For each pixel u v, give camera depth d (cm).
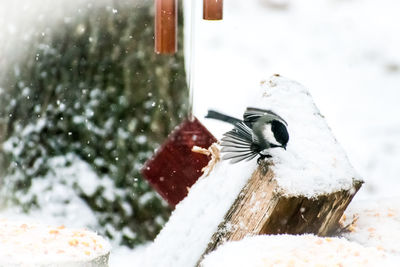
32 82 1141
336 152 665
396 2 2178
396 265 554
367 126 1700
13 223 696
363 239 690
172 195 842
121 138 1109
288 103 689
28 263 586
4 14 1177
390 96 1816
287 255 575
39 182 1101
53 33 1150
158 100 1126
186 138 840
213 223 652
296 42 2017
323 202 633
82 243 639
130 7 1141
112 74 1130
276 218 625
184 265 648
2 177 1123
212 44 1962
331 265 551
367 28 2089
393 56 1977
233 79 1803
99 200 1088
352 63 1948
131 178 1095
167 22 658
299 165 637
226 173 685
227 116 600
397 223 714
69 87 1130
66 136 1116
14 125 1134
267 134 589
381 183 1498
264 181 632
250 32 2039
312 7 2175
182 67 1145
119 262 1027
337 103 1789
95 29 1141
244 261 570
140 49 1135
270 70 1878
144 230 1083
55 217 1080
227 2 2170
